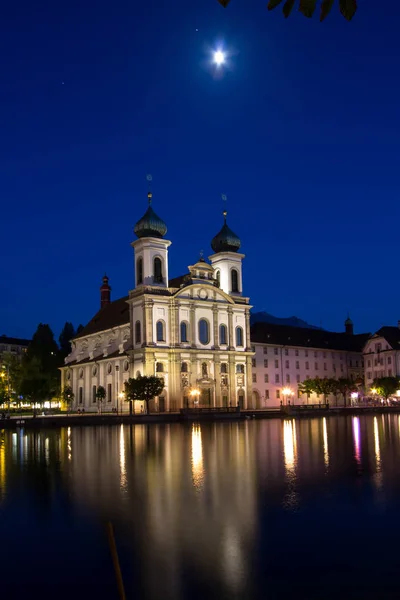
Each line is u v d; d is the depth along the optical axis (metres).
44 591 16.14
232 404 132.75
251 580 16.55
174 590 15.98
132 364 128.00
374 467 35.81
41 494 28.92
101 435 69.69
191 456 43.53
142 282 129.12
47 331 165.25
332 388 141.25
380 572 16.84
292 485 29.97
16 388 142.12
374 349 165.62
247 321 139.12
